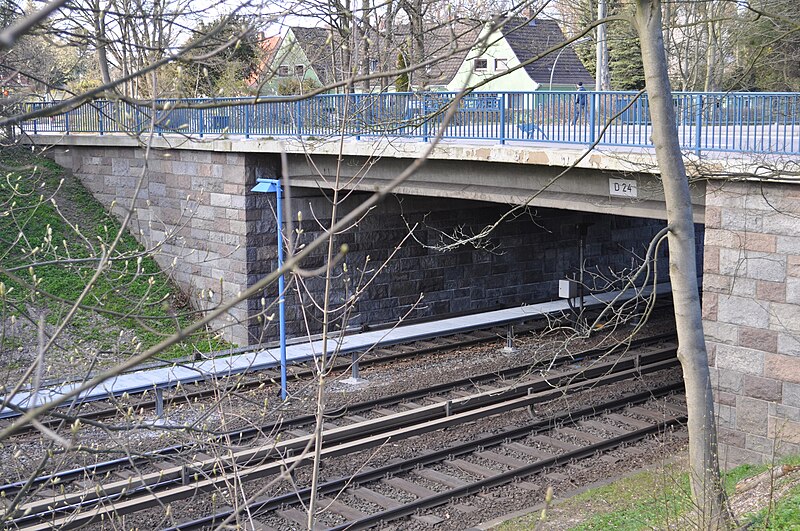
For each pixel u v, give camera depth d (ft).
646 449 44.78
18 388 9.89
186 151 74.38
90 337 57.31
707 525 26.45
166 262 77.20
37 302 22.27
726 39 103.81
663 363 60.44
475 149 53.31
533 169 53.83
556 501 37.65
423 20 72.54
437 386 54.85
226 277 71.92
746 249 41.42
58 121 88.33
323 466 41.27
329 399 52.75
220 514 35.27
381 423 45.57
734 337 42.27
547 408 50.88
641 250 96.73
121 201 81.76
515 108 53.11
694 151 43.86
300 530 34.81
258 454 40.27
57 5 5.93
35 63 33.53
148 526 34.58
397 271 76.89
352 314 74.43
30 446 42.78
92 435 43.42
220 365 57.31
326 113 62.64
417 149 56.54
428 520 35.83
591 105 48.01
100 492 19.01
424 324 68.49
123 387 49.60
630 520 32.07
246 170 69.67
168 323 68.49
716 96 42.70
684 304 27.35
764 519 27.94
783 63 86.84
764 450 41.55
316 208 71.72
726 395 42.78
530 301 87.04
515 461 42.52
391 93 51.75
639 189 48.14
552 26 137.28
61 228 77.77
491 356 64.49
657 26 26.37
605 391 54.60
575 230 89.66
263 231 70.95
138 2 26.17
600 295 88.89
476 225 81.82
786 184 39.73
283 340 51.80
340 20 57.06
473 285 82.48
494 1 64.69
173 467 40.09
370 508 37.06
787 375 40.52
